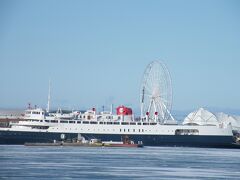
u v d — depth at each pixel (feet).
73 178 583.99
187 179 597.52
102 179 583.17
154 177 606.55
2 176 583.58
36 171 628.69
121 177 601.21
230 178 613.11
